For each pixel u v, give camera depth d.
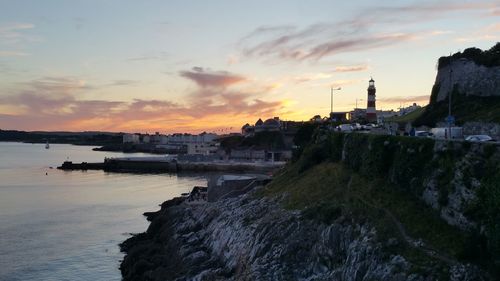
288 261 58.12
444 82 110.12
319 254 56.84
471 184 47.66
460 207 48.09
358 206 60.50
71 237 98.50
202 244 79.44
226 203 93.56
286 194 80.06
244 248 65.69
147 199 148.00
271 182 97.44
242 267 62.00
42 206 133.38
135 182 194.75
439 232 48.91
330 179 77.31
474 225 45.25
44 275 75.62
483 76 99.62
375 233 52.56
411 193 58.50
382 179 65.88
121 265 79.50
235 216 79.69
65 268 79.06
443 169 53.03
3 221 112.31
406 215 54.19
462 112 97.19
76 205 135.50
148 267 74.69
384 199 60.06
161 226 99.00
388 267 46.34
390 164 66.00
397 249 48.44
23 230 103.56
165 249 83.38
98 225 109.88
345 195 66.94
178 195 156.25
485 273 41.09
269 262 58.59
